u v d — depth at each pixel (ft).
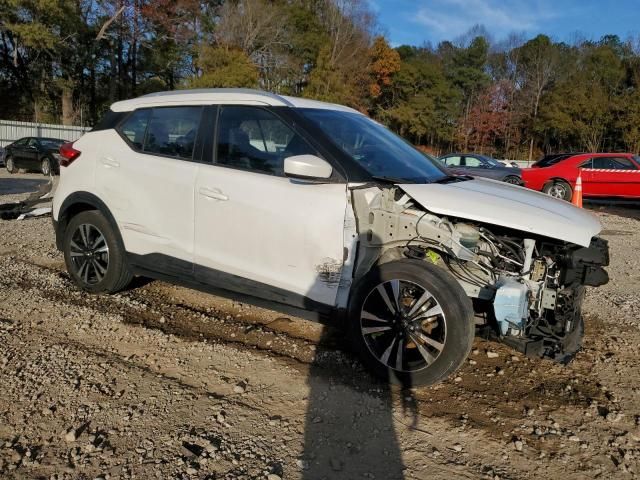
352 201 11.07
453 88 189.47
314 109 12.93
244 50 131.85
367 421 9.80
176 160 13.50
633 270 22.72
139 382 10.82
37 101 128.67
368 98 170.30
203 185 12.83
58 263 18.92
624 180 49.08
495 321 10.93
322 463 8.55
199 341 12.87
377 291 11.16
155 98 14.49
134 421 9.45
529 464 8.84
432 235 10.90
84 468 8.18
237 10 136.46
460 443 9.30
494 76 201.16
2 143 90.38
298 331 13.78
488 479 8.41
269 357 12.15
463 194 11.22
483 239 11.34
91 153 15.11
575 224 10.65
